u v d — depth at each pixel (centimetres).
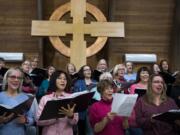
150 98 480
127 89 627
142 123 468
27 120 454
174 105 482
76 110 448
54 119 455
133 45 1099
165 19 1095
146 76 621
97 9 1030
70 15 1032
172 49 1071
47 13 1088
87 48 1015
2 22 1087
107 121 434
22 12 1085
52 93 474
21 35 1090
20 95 471
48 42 1099
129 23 1095
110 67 1082
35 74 791
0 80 694
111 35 1017
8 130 451
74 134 629
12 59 1048
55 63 1101
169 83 682
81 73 701
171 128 468
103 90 461
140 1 1088
